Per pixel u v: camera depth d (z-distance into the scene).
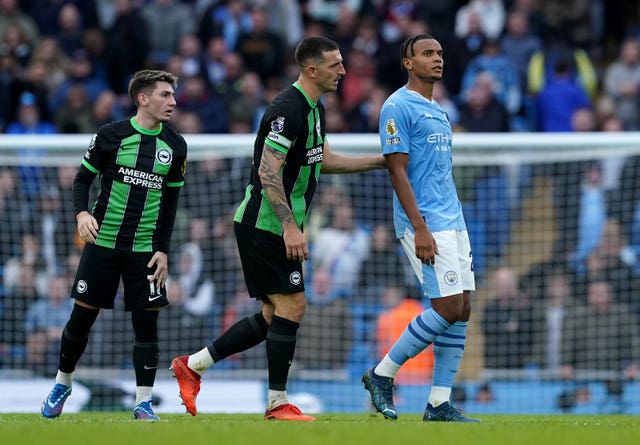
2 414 28.12
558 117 49.31
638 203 42.34
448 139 23.55
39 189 40.81
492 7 55.81
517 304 39.81
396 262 41.12
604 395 36.38
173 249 40.69
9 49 51.94
